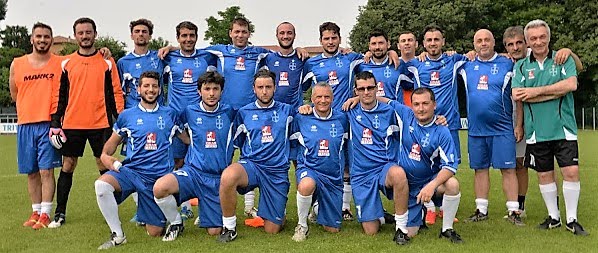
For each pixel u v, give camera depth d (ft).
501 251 17.28
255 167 20.22
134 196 25.75
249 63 24.90
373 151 20.38
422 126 19.56
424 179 19.81
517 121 22.07
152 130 19.94
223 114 20.75
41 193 23.16
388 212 23.89
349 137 20.83
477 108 22.52
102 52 23.31
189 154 20.63
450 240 18.80
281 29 24.72
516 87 20.75
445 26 116.37
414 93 19.30
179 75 24.50
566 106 20.01
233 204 19.17
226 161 20.59
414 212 19.84
